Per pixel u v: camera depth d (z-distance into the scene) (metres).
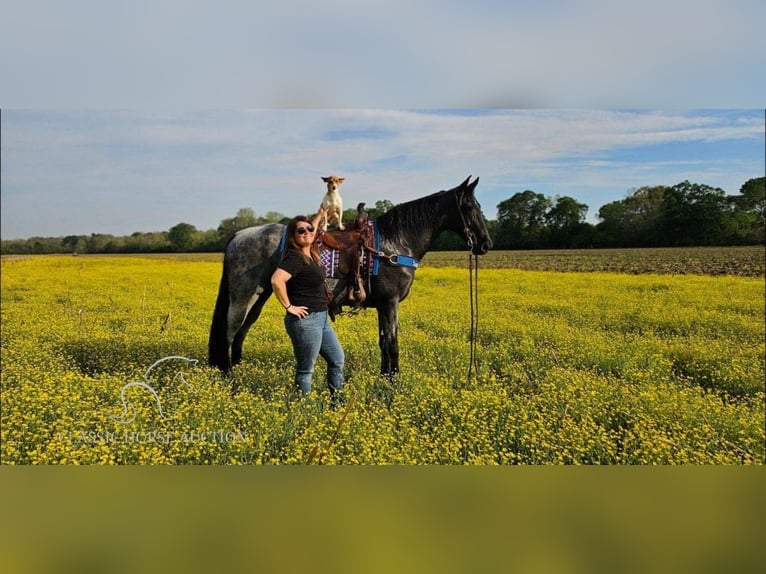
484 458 2.86
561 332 4.20
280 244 3.23
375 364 3.66
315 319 2.76
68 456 2.81
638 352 3.90
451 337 4.05
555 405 3.21
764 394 3.58
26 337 4.16
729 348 4.05
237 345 3.51
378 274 3.20
